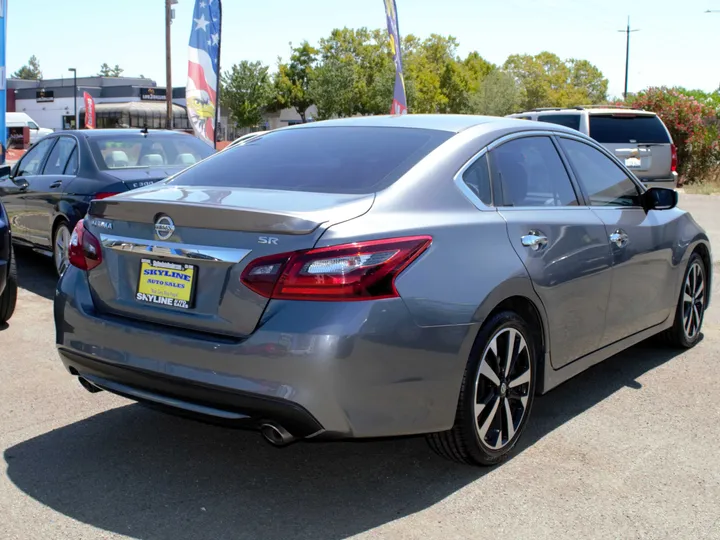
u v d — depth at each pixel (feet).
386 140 12.55
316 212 9.99
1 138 49.37
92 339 11.20
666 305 16.81
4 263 18.80
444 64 253.65
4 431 13.25
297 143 13.30
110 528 10.02
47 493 10.98
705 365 17.37
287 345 9.48
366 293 9.66
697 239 17.75
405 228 10.32
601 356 14.55
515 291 11.50
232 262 9.99
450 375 10.52
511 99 256.11
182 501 10.81
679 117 70.38
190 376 10.05
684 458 12.34
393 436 10.21
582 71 363.76
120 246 11.13
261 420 9.80
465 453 11.38
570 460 12.23
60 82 290.76
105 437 13.05
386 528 10.07
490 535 9.89
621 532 9.99
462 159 11.91
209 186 12.05
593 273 13.55
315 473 11.77
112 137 25.89
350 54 233.96
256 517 10.36
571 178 14.16
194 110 43.34
